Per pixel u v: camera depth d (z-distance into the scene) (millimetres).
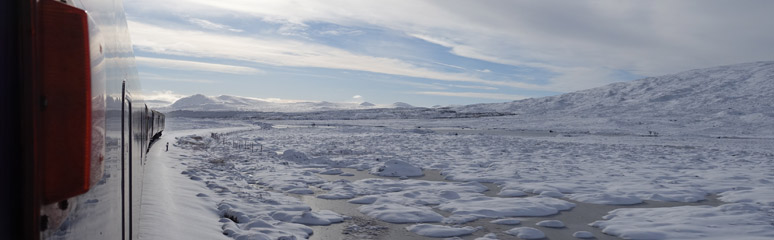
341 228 9227
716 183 16203
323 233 8797
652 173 19078
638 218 10469
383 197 12500
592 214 11078
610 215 10906
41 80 1463
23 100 1433
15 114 1429
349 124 114375
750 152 33469
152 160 17922
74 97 1538
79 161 1554
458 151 30234
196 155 22156
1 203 1377
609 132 79688
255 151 27031
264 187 14297
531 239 8664
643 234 8961
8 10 1416
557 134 68625
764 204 12141
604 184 15695
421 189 14242
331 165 21438
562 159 25453
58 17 1500
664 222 10016
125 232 3227
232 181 14383
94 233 2006
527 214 10852
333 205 11617
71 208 1672
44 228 1468
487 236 8695
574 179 16938
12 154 1417
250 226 8711
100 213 2121
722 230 9242
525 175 17750
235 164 20109
